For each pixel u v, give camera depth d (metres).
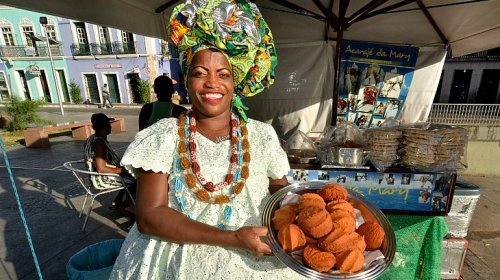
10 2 1.61
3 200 4.08
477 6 2.64
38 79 22.58
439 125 2.03
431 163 1.84
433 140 1.80
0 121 11.14
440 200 1.92
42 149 7.73
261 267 0.97
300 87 3.61
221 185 0.96
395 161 1.97
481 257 2.85
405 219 1.99
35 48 21.55
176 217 0.88
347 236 0.89
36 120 11.36
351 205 1.09
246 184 1.01
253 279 0.94
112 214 3.60
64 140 9.05
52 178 5.07
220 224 0.96
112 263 1.97
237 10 0.94
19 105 11.07
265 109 3.75
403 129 1.97
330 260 0.84
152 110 3.07
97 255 1.95
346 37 3.50
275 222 0.99
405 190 1.91
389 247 0.98
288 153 2.12
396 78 3.53
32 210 3.74
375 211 1.14
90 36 20.72
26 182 4.86
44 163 6.20
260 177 1.06
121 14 2.45
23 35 21.59
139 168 0.95
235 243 0.86
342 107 3.62
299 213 0.97
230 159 1.01
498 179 5.49
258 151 1.06
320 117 3.71
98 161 3.11
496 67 20.53
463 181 2.40
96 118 3.20
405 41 3.46
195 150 0.98
